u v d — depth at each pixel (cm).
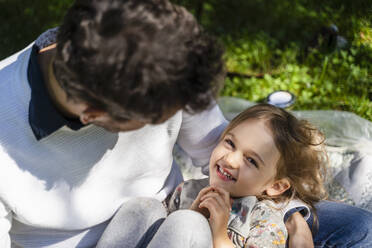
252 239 177
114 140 134
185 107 100
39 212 139
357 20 372
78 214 147
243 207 183
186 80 91
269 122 186
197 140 172
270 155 183
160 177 164
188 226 144
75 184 139
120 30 85
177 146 264
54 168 132
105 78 87
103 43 86
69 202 142
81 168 135
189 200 186
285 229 181
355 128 260
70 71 92
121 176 148
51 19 389
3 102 118
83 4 92
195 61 92
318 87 317
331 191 236
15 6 399
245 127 184
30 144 123
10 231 153
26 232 152
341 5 392
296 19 390
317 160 198
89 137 128
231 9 403
